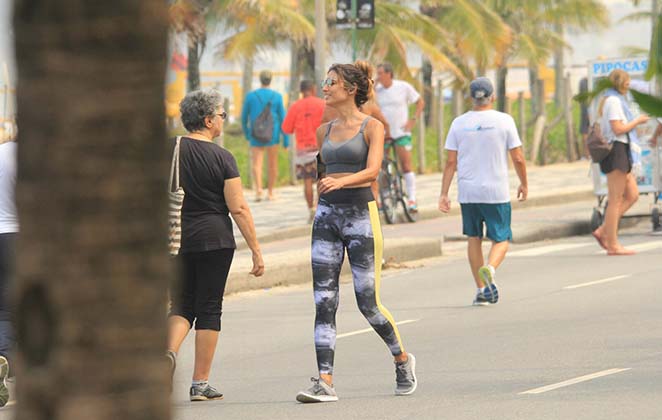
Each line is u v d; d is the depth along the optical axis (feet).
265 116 194.70
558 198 194.39
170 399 24.20
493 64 283.79
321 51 154.40
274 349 83.25
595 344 79.20
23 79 22.95
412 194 169.27
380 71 166.91
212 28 236.43
